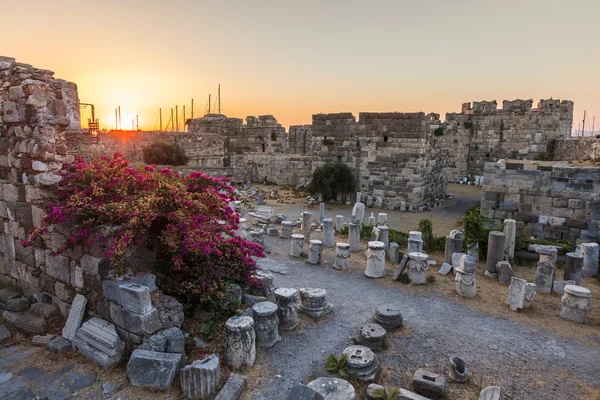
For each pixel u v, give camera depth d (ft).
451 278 41.22
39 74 27.68
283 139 140.67
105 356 22.39
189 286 26.05
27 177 27.99
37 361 23.31
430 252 50.78
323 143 96.68
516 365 25.04
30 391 20.47
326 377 21.89
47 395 20.31
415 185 85.97
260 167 124.36
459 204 96.02
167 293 26.23
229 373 22.40
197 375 20.11
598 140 89.25
